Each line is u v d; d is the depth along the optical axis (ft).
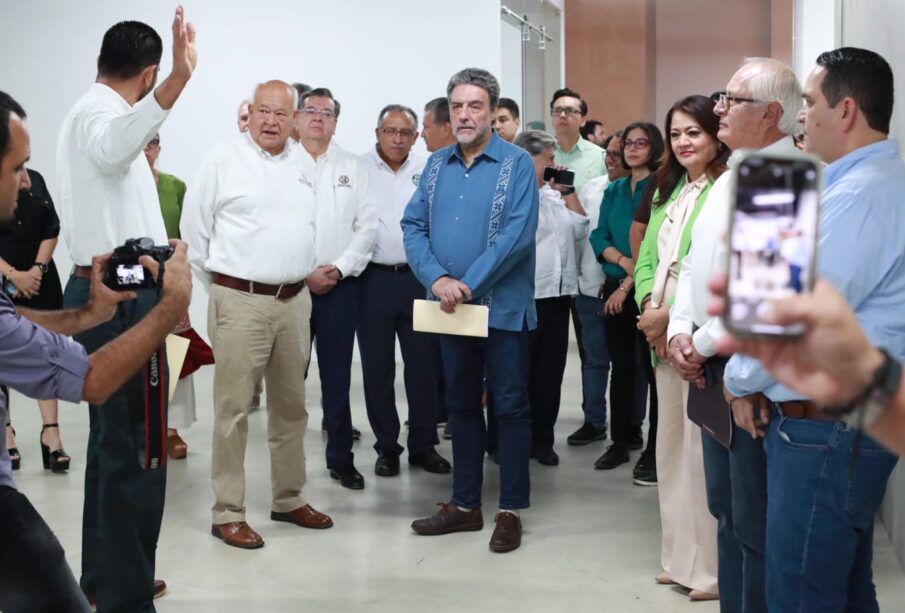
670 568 11.12
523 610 10.61
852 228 6.48
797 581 6.88
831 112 6.86
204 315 26.05
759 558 8.01
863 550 7.31
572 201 16.35
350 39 24.82
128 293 7.21
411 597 10.99
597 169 20.08
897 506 11.78
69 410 20.34
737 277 2.82
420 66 24.64
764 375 6.77
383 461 15.67
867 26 13.58
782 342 2.81
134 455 9.39
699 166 10.37
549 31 32.78
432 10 24.49
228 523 12.68
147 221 10.13
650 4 35.17
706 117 10.23
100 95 9.80
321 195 15.01
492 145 12.44
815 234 2.81
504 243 12.04
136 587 9.55
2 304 6.06
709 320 8.27
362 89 24.90
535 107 30.63
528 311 12.59
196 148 25.57
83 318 7.25
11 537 6.12
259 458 16.62
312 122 15.11
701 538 10.78
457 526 13.05
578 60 34.91
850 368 2.87
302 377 13.10
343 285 14.88
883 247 6.51
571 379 23.48
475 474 13.08
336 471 15.24
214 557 12.22
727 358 8.18
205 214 12.55
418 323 12.37
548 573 11.64
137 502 9.45
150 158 17.21
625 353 15.88
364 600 10.92
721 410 8.14
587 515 13.73
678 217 10.57
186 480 15.51
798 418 6.77
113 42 9.89
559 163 20.18
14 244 15.94
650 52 35.40
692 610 10.50
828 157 7.00
